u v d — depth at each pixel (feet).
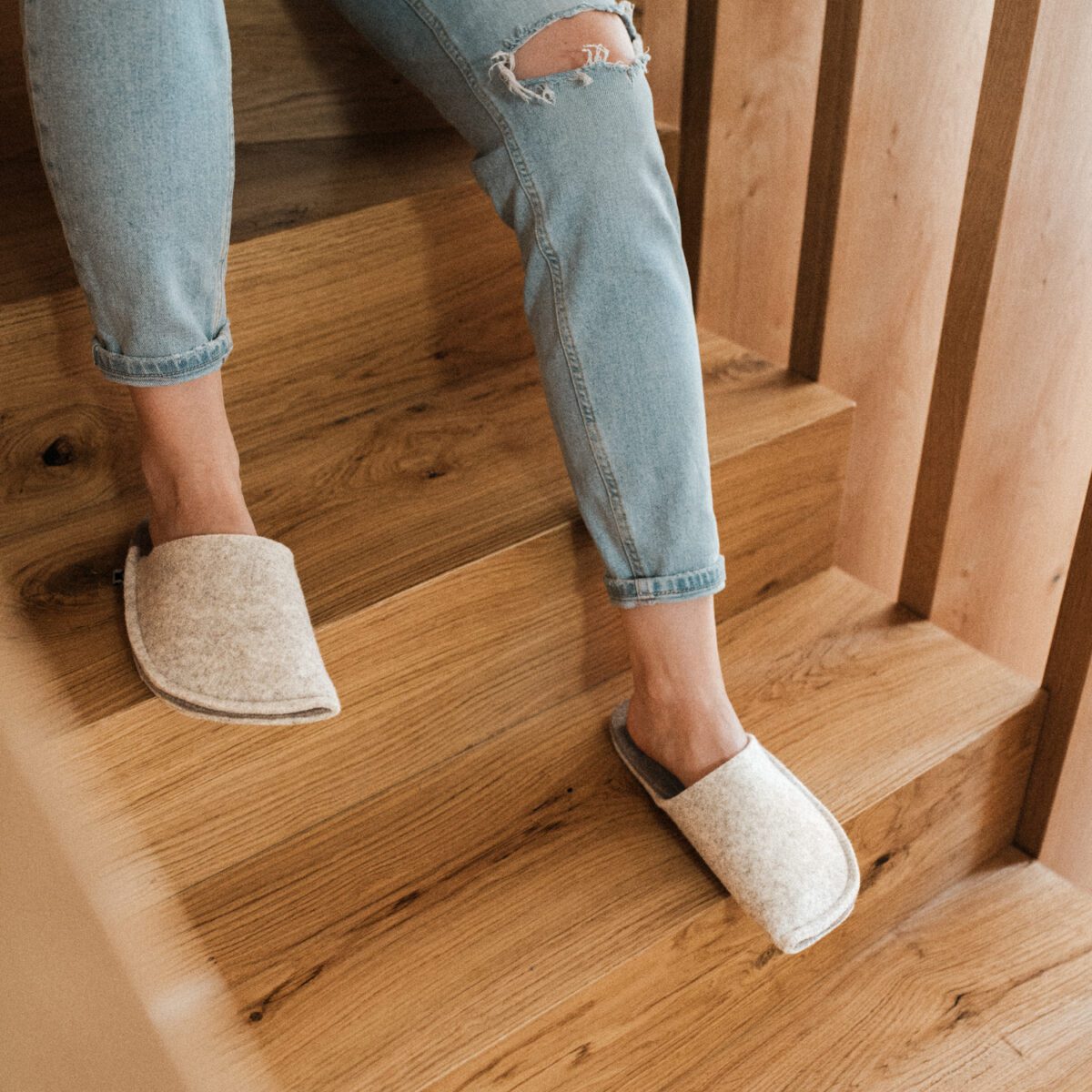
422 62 3.04
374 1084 2.73
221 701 2.55
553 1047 2.97
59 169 2.41
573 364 2.93
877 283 4.83
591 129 2.82
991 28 3.39
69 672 2.85
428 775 3.47
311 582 3.18
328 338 3.73
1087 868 4.58
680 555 3.00
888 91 4.48
